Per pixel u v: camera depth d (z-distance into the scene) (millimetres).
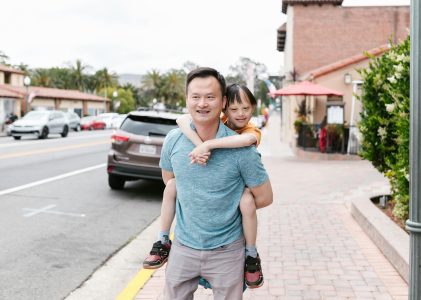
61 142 27734
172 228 7816
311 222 8148
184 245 2982
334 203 9859
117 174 10766
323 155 18625
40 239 7246
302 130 20766
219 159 2834
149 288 5191
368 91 8133
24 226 7984
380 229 6469
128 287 5215
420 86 3033
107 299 5078
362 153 8297
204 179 2848
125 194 11141
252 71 18094
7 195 10617
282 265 5820
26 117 32375
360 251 6355
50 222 8320
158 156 10531
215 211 2883
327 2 28703
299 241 6914
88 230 7887
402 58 6566
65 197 10586
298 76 28938
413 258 3113
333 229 7621
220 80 2877
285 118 31688
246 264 3010
